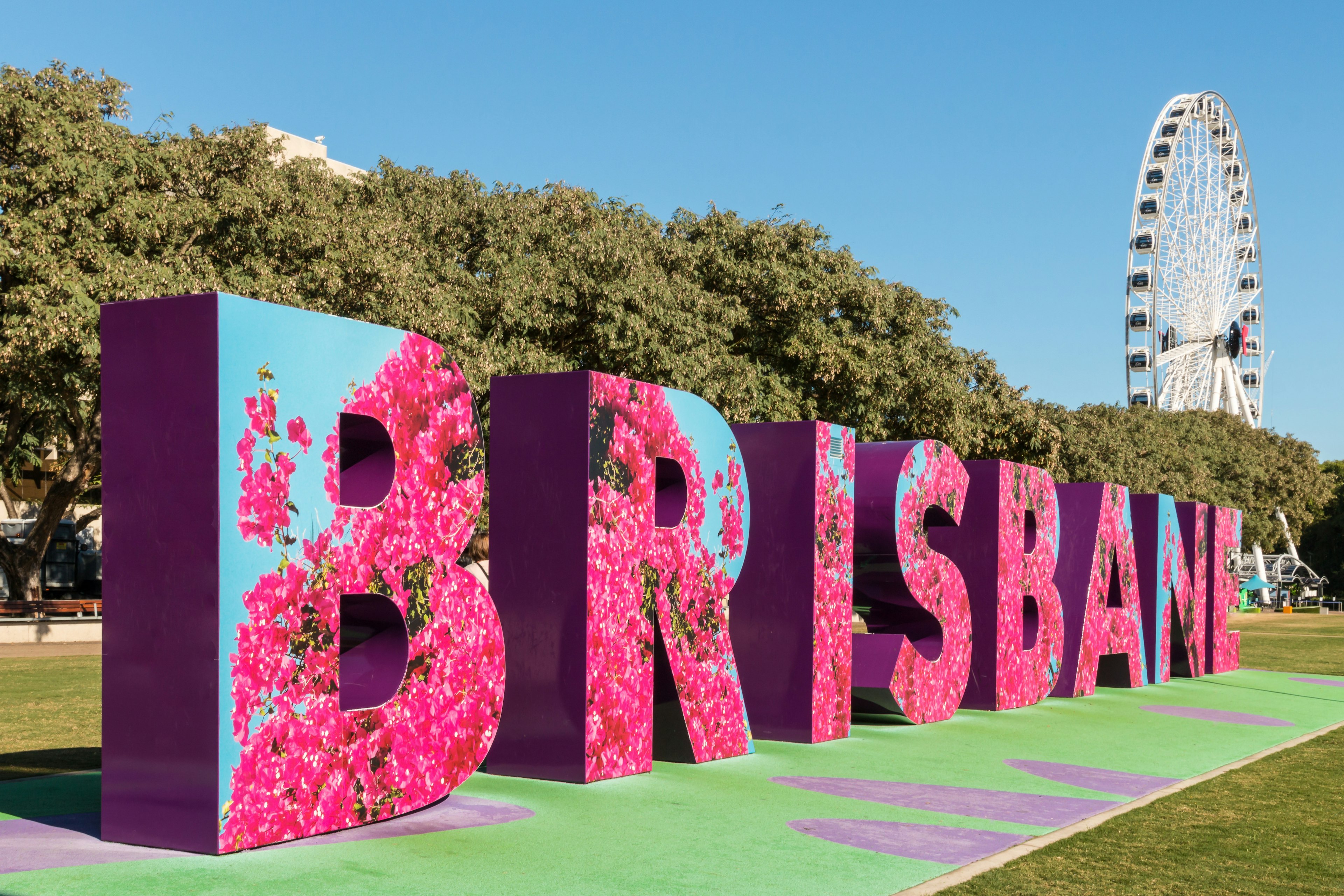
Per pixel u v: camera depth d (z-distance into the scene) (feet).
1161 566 67.00
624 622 32.50
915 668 45.27
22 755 34.63
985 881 21.18
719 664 36.40
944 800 30.07
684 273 91.40
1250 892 21.12
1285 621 176.55
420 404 26.71
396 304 69.62
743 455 42.27
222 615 21.62
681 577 35.04
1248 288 222.07
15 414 90.33
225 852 21.48
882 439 96.32
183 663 21.99
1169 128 194.18
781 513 41.34
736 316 87.61
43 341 61.93
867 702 47.65
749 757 36.78
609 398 32.30
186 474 22.16
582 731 30.99
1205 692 62.49
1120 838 25.72
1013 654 51.93
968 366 102.63
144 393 22.79
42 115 66.08
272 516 22.77
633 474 33.14
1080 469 144.56
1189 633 71.00
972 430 102.53
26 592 93.86
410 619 26.22
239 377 22.22
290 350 23.34
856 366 90.58
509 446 33.01
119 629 22.81
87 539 141.69
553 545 31.94
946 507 48.19
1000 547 50.83
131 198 66.39
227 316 22.03
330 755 23.89
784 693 40.68
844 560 42.14
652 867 21.70
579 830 24.95
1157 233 191.52
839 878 21.26
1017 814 28.45
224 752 21.58
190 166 70.85
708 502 36.37
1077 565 59.26
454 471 27.66
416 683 26.27
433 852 22.40
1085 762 37.58
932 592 46.68
